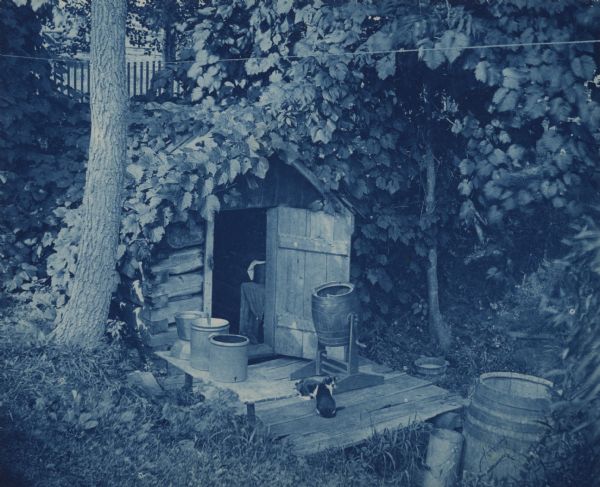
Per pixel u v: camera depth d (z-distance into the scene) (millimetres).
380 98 10312
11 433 6148
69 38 17797
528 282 10922
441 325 10453
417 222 10461
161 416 7262
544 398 7145
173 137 10297
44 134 10703
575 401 5969
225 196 8945
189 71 11336
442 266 11203
